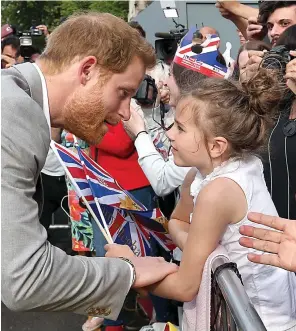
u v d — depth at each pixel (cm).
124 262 142
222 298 130
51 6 2150
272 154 202
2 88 132
